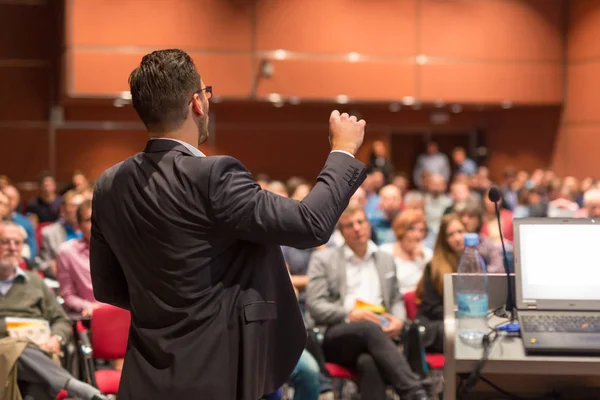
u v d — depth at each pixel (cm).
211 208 171
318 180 178
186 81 180
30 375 379
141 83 180
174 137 181
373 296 446
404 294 468
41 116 1149
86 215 471
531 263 266
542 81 1186
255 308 178
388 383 396
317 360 400
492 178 1342
